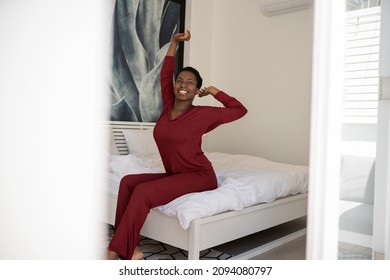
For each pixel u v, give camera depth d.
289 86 4.15
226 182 2.43
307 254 1.08
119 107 3.91
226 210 2.20
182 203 2.02
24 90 0.86
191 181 2.20
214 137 4.85
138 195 1.98
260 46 4.42
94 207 0.94
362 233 1.18
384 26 1.23
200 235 2.00
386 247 1.27
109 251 1.92
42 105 0.88
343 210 1.12
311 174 1.06
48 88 0.88
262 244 2.79
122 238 1.92
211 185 2.34
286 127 4.18
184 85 2.29
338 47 1.04
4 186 0.86
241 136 4.59
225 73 4.79
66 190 0.90
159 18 4.28
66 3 0.88
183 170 2.31
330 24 1.03
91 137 0.92
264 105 4.38
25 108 0.87
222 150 4.77
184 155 2.25
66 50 0.88
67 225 0.91
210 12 4.88
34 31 0.87
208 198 2.09
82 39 0.89
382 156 1.25
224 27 4.80
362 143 1.16
